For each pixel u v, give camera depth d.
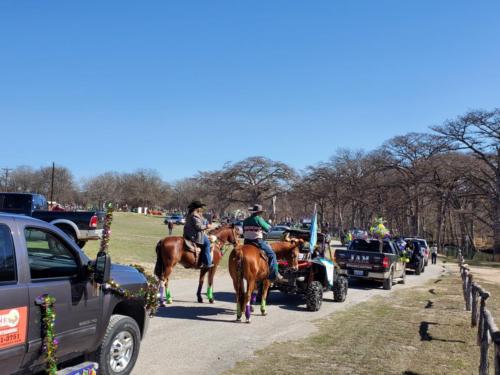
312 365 7.63
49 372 4.92
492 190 61.09
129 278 6.56
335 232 94.38
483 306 9.38
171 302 12.94
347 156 86.12
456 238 78.19
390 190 75.50
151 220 86.94
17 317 4.62
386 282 18.98
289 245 12.44
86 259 5.73
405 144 68.19
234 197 92.56
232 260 10.84
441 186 64.56
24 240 4.89
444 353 8.73
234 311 12.17
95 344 5.86
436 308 14.30
